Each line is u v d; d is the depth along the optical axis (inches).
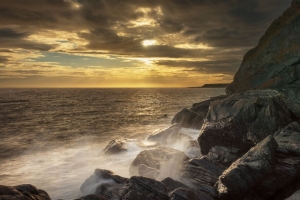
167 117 2170.3
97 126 1728.6
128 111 2741.1
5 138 1331.2
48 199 350.3
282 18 1268.5
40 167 784.3
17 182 656.4
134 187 400.2
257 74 1253.7
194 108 1240.8
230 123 639.1
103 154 870.4
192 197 372.5
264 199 423.8
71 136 1374.3
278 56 1166.3
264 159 415.5
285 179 419.5
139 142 966.4
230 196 407.8
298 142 490.3
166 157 590.9
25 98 5216.5
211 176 488.4
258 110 651.5
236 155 598.9
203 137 673.6
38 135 1416.1
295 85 1016.2
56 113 2551.7
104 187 439.8
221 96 1267.2
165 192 387.5
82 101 4534.9
